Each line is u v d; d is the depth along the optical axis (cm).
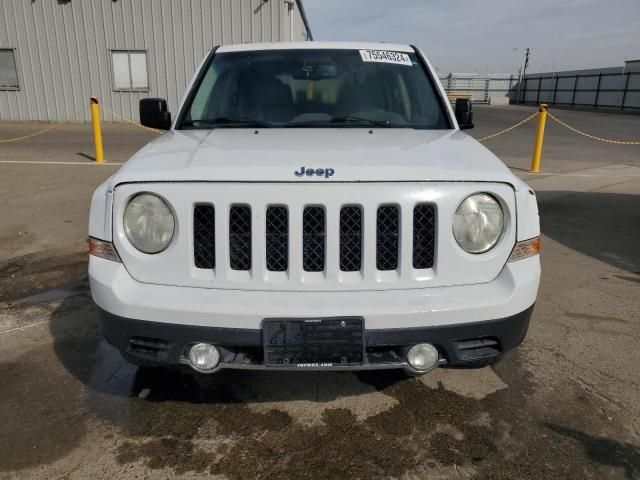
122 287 231
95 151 1179
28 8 1848
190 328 225
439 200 227
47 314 391
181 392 294
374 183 225
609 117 2809
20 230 604
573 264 503
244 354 233
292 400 287
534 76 4772
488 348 240
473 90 5153
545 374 312
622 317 387
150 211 229
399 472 236
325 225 225
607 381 305
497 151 1363
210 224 230
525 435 259
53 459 243
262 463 241
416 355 230
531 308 241
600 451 248
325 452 248
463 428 264
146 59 1883
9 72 1916
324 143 273
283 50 382
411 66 378
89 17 1847
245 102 346
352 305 222
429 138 295
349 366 227
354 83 356
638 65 3759
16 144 1348
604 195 819
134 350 238
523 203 238
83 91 1920
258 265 227
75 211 685
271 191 224
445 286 232
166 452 248
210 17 1831
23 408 279
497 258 235
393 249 231
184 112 345
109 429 263
